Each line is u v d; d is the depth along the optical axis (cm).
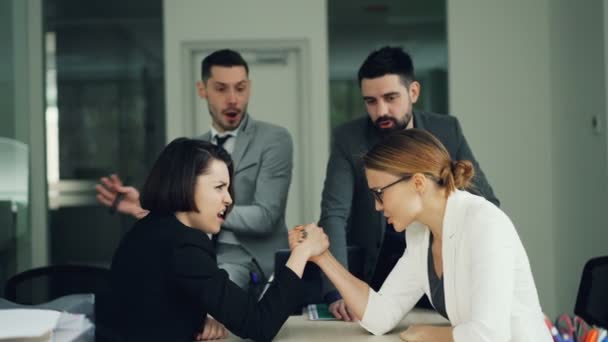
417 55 562
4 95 491
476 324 186
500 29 536
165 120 541
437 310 221
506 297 188
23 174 509
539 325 199
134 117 556
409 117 272
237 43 536
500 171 535
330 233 263
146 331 198
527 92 535
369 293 221
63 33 545
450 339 200
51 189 538
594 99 442
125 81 554
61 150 539
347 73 563
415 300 222
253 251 322
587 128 454
